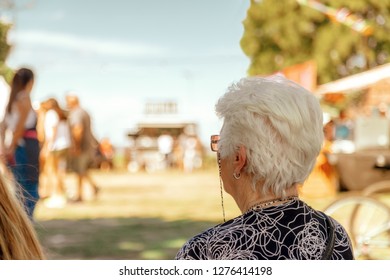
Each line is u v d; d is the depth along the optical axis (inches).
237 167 88.6
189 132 1624.0
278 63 1686.8
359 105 705.6
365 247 256.4
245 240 82.9
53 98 512.4
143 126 1640.0
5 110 295.0
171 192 705.0
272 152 86.2
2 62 829.8
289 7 1631.4
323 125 89.5
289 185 87.6
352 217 265.0
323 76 1625.2
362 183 506.6
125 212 487.5
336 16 612.4
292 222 84.4
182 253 84.7
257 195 87.9
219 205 541.3
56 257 289.3
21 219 67.4
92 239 347.6
